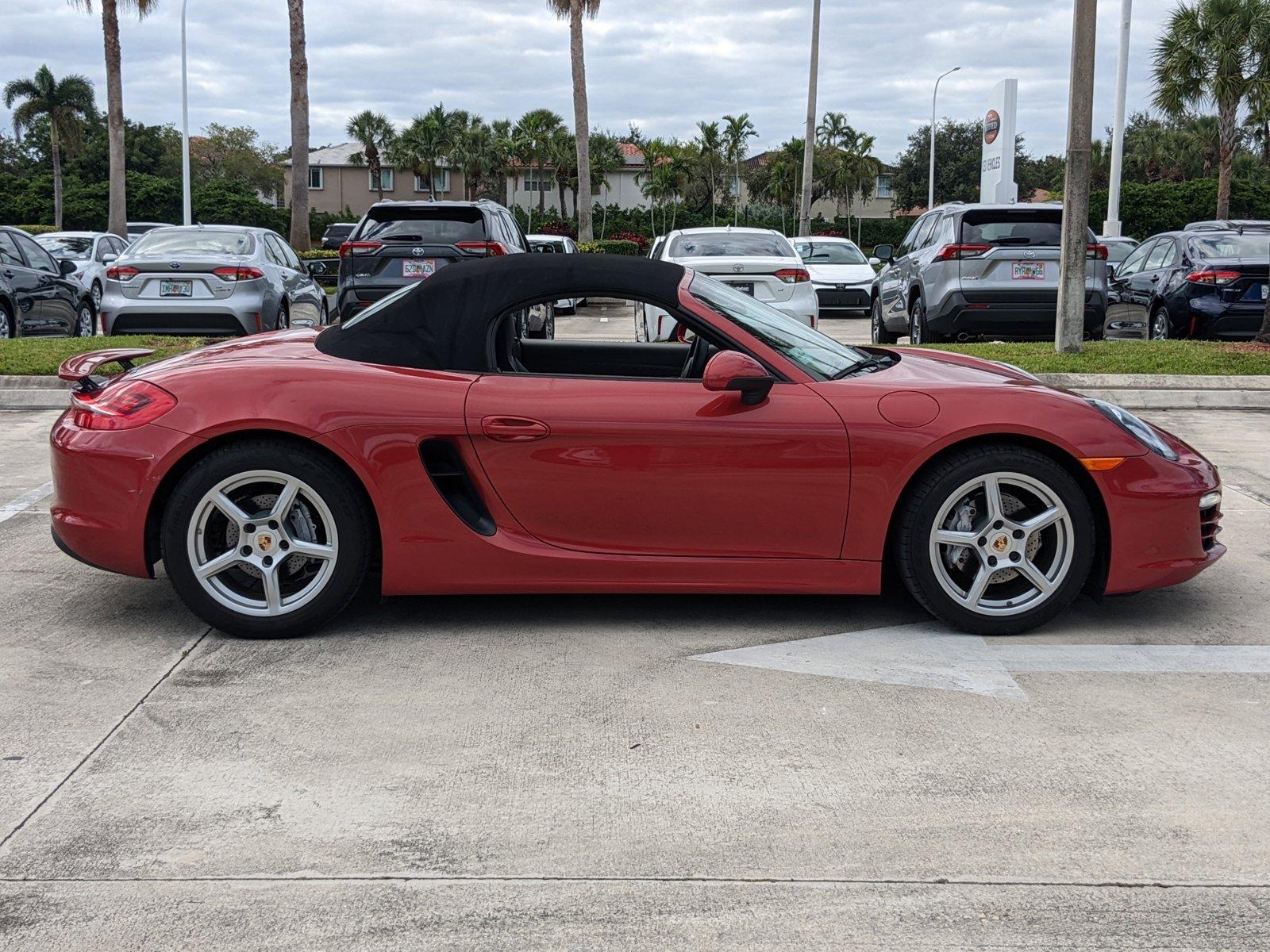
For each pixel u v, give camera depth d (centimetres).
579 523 405
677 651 401
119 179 3297
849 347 476
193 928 236
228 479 395
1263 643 411
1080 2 1034
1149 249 1427
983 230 1157
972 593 410
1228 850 269
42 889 250
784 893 251
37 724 336
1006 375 444
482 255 1150
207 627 425
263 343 452
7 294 1257
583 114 3334
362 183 7594
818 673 381
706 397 404
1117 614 443
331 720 341
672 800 293
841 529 405
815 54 3117
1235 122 3195
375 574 486
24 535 553
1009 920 240
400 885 253
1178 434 843
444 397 401
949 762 316
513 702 356
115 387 420
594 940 233
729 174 7938
